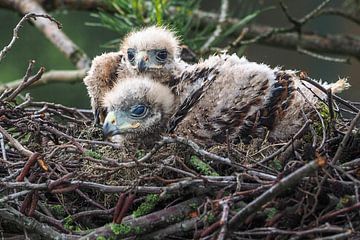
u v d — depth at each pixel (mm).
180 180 9234
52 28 15000
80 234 9383
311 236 8820
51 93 20469
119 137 11117
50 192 9562
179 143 9430
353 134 10039
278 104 10445
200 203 9320
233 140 10305
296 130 10477
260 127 10367
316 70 23750
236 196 8828
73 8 15711
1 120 10508
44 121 10812
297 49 14102
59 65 20969
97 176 9461
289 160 9469
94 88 12203
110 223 9383
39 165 9547
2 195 9578
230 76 10609
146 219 9250
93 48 21141
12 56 20953
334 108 10648
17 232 9711
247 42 13891
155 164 9375
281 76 10711
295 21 14430
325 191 8984
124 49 12438
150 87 10961
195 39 13609
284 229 9039
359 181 8984
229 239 8727
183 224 9250
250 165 9461
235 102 10391
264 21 24234
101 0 15414
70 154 10141
